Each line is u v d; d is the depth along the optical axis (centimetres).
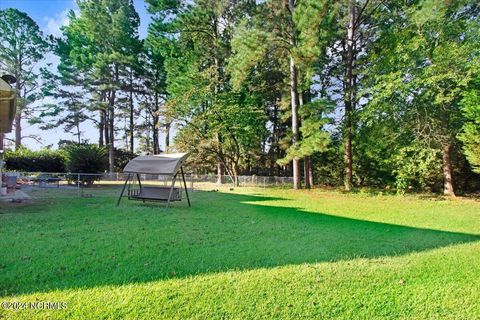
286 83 1959
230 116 2027
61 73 2809
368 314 280
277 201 1234
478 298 313
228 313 278
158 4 2133
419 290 331
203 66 2238
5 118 867
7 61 2667
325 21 1530
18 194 1296
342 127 1731
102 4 2716
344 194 1531
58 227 639
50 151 2345
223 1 1866
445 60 1155
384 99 1354
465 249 496
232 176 2172
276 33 1622
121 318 266
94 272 374
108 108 2852
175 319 266
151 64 2873
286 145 1878
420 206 1083
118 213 852
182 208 997
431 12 1166
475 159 1053
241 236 585
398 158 1367
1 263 400
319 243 537
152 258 434
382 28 1661
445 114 1268
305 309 287
